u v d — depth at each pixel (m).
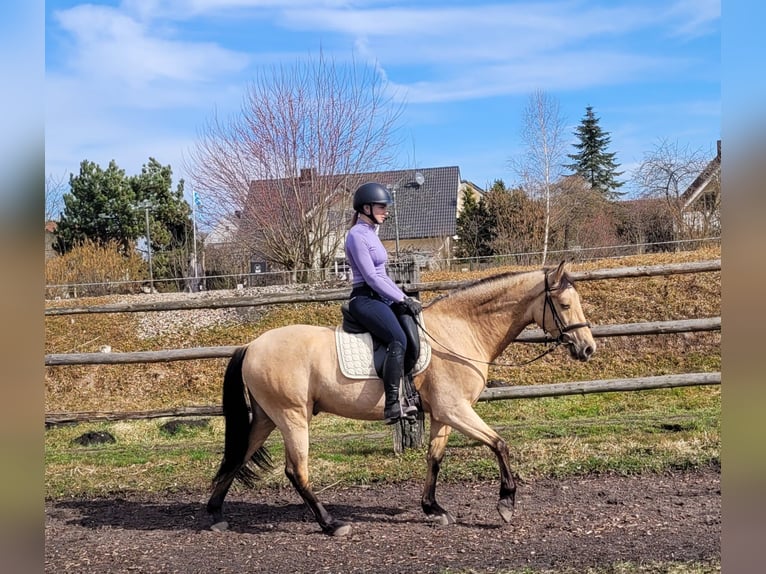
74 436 8.62
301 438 5.03
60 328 13.16
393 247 35.03
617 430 7.29
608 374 10.27
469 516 5.30
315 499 5.05
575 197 25.98
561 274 5.04
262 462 5.54
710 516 4.96
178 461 7.15
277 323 12.62
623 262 12.92
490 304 5.20
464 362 5.04
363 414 4.98
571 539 4.65
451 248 32.66
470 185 43.44
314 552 4.69
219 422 9.02
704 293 11.43
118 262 21.19
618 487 5.81
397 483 6.25
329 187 18.53
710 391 9.15
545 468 6.29
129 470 6.93
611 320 11.33
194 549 4.86
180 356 7.28
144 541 5.06
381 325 4.85
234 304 7.66
